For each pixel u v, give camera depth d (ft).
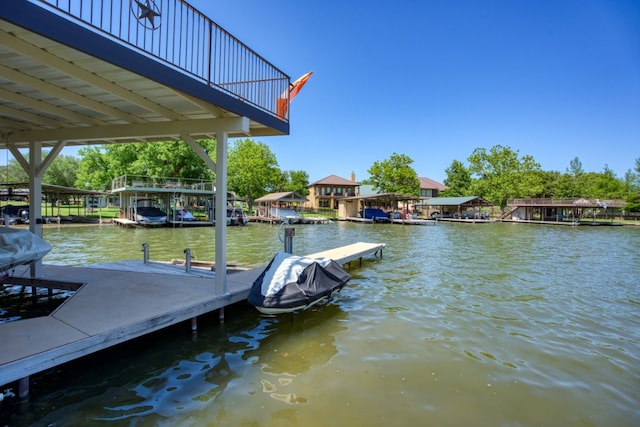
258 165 127.13
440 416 10.09
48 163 19.08
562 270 33.60
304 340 15.72
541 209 129.39
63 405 10.25
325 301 22.04
